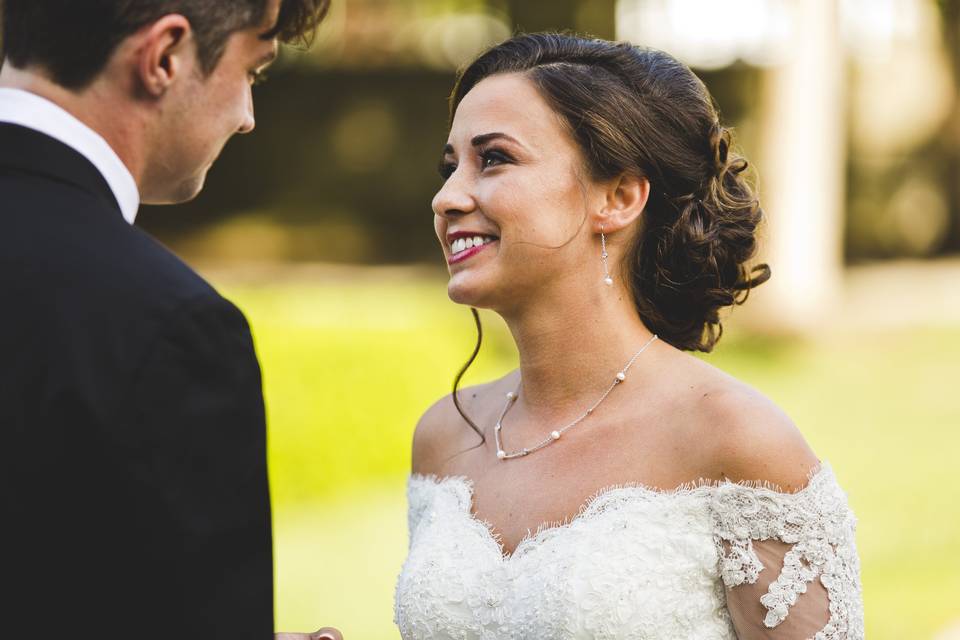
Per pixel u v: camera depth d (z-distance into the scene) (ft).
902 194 60.54
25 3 5.48
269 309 32.86
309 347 24.70
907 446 28.17
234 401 5.27
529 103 7.06
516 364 33.60
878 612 17.13
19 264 5.22
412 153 63.21
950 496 23.58
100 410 4.99
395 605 7.41
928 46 59.47
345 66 62.95
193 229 63.52
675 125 7.20
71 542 5.01
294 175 63.93
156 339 5.12
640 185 7.19
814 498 6.49
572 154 7.04
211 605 5.08
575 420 7.22
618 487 6.80
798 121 43.86
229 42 5.67
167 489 5.03
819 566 6.46
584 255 7.13
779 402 33.19
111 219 5.42
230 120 5.82
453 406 8.21
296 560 19.83
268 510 5.39
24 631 5.03
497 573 6.92
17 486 5.00
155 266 5.32
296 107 63.52
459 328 34.73
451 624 6.96
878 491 24.22
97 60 5.46
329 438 23.82
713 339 7.79
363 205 63.72
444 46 63.57
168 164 5.80
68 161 5.45
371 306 38.58
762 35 52.60
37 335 5.11
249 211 63.98
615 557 6.56
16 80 5.58
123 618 5.02
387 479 24.57
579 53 7.29
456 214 7.14
